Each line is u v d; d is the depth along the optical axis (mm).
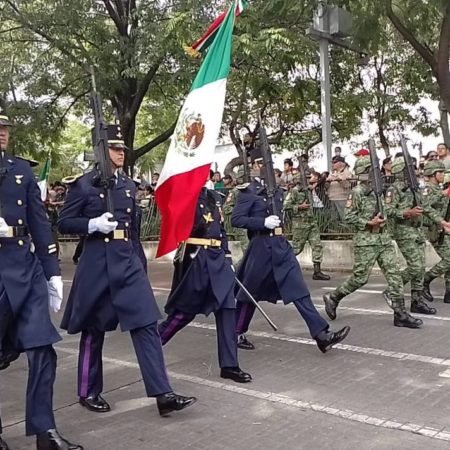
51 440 3822
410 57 20641
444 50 14445
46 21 15672
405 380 5160
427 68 20375
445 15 13594
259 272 6035
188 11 13422
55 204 15070
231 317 5328
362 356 5910
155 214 15977
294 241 11383
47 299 3951
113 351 6512
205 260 5297
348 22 13859
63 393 5184
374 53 14969
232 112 19516
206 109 5441
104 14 16391
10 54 17703
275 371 5543
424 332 6742
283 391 5000
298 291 5883
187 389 5129
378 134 22500
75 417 4617
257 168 6211
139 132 26141
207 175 5254
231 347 5285
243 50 12453
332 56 20266
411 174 7734
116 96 16969
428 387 4965
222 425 4352
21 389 5418
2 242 3871
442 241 8188
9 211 3898
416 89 21109
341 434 4113
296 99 19000
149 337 4461
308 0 12516
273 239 6012
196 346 6547
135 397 5023
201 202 5363
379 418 4355
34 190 4066
